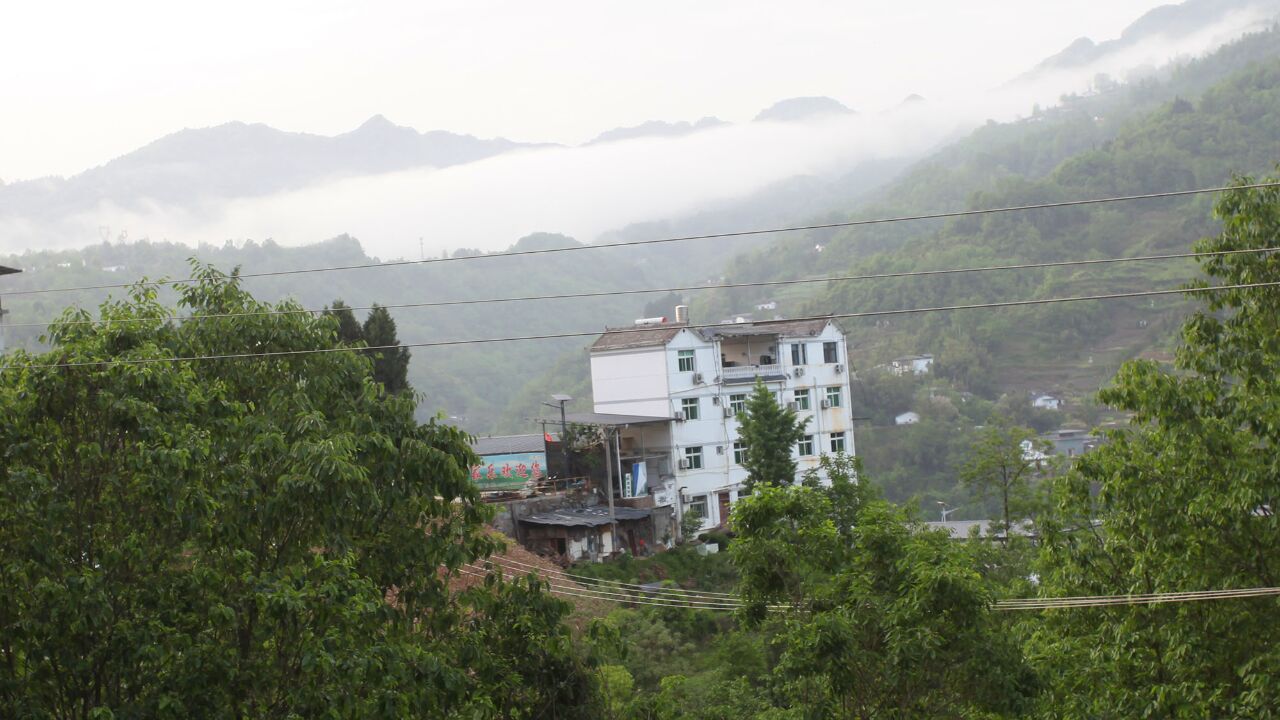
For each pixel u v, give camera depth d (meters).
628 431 51.69
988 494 38.88
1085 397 96.50
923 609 15.09
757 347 56.91
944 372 106.81
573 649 17.30
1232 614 17.17
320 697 12.09
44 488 11.91
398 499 14.58
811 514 16.72
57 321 14.02
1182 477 17.47
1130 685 17.86
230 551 13.05
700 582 41.97
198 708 12.13
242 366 15.88
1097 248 123.69
